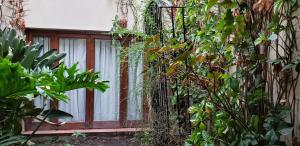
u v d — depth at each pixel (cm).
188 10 240
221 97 178
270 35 151
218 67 185
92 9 414
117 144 369
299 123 150
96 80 222
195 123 196
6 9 369
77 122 427
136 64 316
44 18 402
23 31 379
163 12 298
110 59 434
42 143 353
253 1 166
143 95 309
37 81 162
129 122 403
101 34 428
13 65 159
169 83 271
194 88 208
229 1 161
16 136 201
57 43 415
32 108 225
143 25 340
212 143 178
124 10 406
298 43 150
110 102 442
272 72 163
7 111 206
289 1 145
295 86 152
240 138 160
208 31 192
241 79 175
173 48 184
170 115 276
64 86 193
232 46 175
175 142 264
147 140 297
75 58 424
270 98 163
